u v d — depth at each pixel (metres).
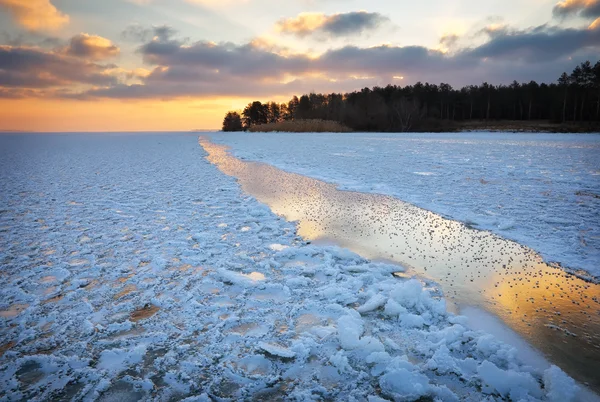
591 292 3.74
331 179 10.92
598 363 2.66
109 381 2.52
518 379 2.43
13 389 2.46
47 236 5.76
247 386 2.48
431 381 2.52
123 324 3.19
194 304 3.57
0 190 9.65
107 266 4.54
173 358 2.76
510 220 6.22
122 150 24.09
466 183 9.96
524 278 4.09
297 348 2.87
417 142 27.86
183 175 12.23
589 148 20.34
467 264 4.51
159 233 5.91
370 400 2.34
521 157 16.16
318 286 4.01
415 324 3.21
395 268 4.37
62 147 27.78
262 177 11.55
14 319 3.31
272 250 5.11
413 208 7.27
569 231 5.66
